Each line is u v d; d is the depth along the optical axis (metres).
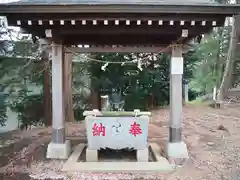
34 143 6.34
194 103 13.41
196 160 5.13
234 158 5.29
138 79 11.30
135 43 5.37
